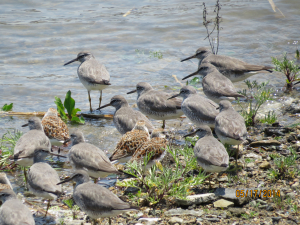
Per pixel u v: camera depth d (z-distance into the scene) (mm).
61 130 13719
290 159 11180
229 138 11781
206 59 18266
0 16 25359
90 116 16516
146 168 11578
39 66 20766
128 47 22719
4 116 16047
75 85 19203
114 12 26641
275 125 14352
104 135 14852
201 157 10648
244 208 9727
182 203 10000
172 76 19812
